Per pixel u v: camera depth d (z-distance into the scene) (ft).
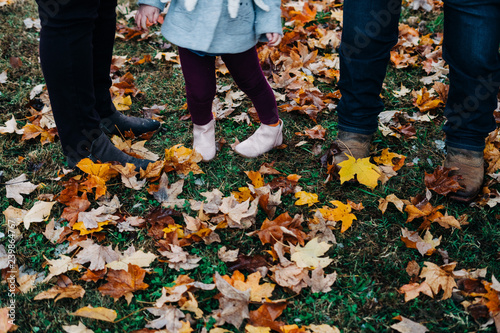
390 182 6.84
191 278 5.40
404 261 5.71
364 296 5.30
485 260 5.70
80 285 5.33
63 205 6.35
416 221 6.24
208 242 5.80
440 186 6.42
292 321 5.03
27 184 6.54
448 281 5.29
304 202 6.34
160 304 5.01
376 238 6.01
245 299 4.99
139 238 5.93
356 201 6.52
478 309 5.03
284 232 5.82
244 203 6.11
